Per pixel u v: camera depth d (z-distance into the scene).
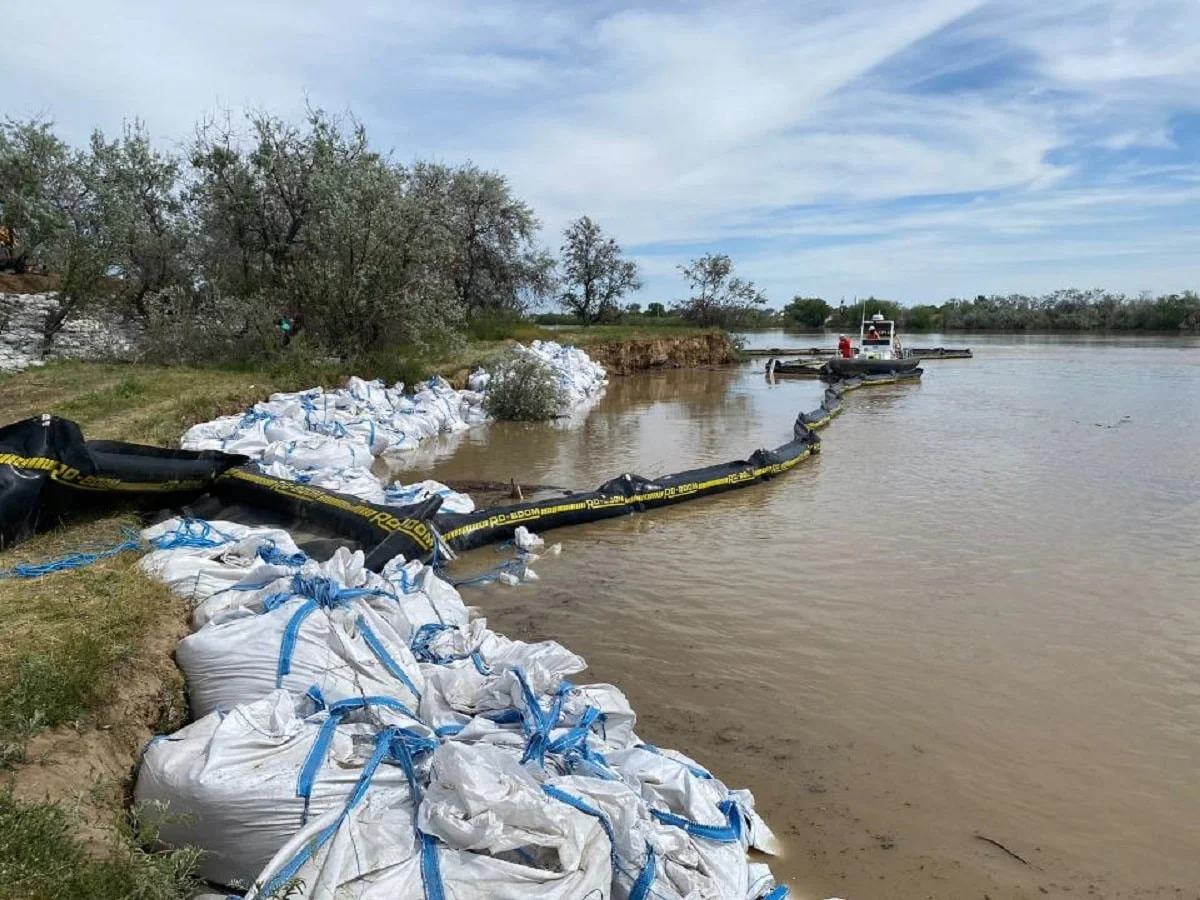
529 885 3.17
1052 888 4.23
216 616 4.99
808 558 9.38
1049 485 13.01
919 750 5.48
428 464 14.55
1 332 18.61
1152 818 4.80
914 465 14.91
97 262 18.50
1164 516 11.05
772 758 5.38
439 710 4.49
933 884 4.25
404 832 3.33
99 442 8.18
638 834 3.57
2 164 18.59
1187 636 7.21
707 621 7.56
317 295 19.47
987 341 59.78
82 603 5.20
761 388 29.42
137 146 20.92
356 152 20.86
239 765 3.57
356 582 5.41
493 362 21.12
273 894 2.95
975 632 7.31
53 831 3.00
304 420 13.75
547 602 8.04
